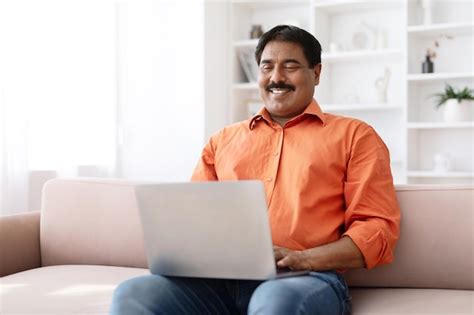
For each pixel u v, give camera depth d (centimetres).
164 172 400
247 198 127
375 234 154
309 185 162
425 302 151
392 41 414
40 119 304
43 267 204
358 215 160
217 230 132
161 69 400
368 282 172
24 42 288
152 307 136
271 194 166
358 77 426
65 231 210
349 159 165
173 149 398
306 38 177
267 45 179
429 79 388
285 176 166
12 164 281
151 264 146
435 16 404
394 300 155
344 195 165
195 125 394
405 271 170
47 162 310
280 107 176
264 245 128
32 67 295
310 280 139
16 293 163
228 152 180
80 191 212
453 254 167
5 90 276
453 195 170
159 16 400
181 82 397
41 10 303
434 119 407
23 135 287
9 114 279
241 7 442
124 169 402
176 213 136
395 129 416
